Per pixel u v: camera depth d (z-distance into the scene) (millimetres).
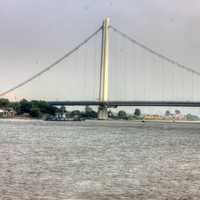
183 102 179250
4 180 35375
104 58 190250
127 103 188000
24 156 52469
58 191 31938
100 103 192250
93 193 31719
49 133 103125
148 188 33844
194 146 73875
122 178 37938
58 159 50031
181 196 31453
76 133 105812
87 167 43969
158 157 55125
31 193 31125
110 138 90188
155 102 183500
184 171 42812
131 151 62312
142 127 159250
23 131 110062
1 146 66312
